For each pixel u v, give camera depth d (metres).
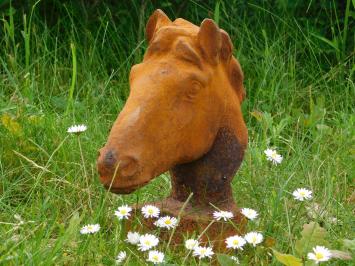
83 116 1.90
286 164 1.73
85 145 1.75
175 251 1.41
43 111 1.87
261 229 1.49
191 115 1.35
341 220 1.56
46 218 1.50
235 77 1.43
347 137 1.85
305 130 1.91
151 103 1.33
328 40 2.20
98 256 1.39
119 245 1.41
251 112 1.86
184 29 1.38
